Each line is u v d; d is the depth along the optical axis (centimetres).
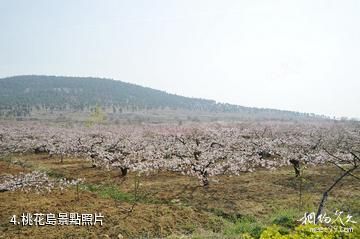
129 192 3148
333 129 8269
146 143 5775
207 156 3972
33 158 5509
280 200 2800
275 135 6888
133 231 2078
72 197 2814
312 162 4009
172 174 4012
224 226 2230
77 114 19950
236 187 3303
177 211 2502
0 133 7138
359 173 3862
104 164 4528
